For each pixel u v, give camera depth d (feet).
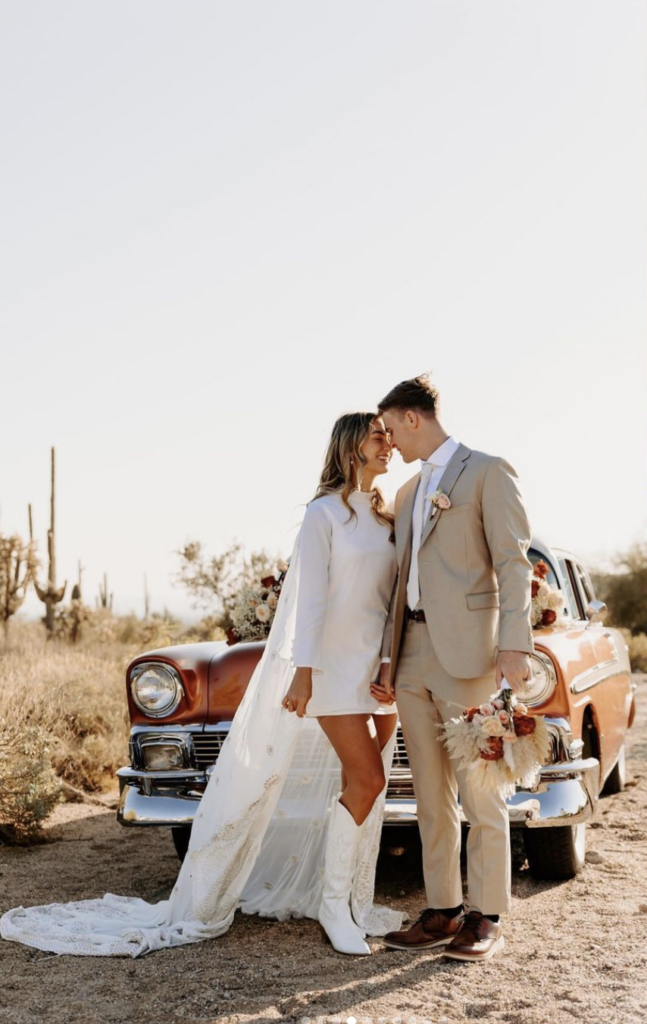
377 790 11.34
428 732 11.14
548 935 11.30
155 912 12.35
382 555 11.39
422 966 10.50
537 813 12.03
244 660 13.56
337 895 11.37
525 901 12.69
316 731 12.77
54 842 17.03
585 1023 8.79
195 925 11.76
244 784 11.65
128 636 59.57
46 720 22.18
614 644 17.69
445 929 11.05
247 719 11.82
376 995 9.70
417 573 11.08
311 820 12.68
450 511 10.78
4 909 13.05
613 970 10.09
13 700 21.38
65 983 10.32
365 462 11.50
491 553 10.65
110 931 11.81
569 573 17.10
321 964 10.71
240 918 12.64
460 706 10.72
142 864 15.47
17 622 60.95
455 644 10.66
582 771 12.50
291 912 12.60
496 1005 9.31
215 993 9.91
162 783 13.30
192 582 34.73
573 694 13.10
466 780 10.68
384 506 11.77
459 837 11.35
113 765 22.65
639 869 14.05
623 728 18.30
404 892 13.56
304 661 10.85
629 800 18.89
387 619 11.47
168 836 17.46
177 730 13.35
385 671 11.25
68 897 13.71
